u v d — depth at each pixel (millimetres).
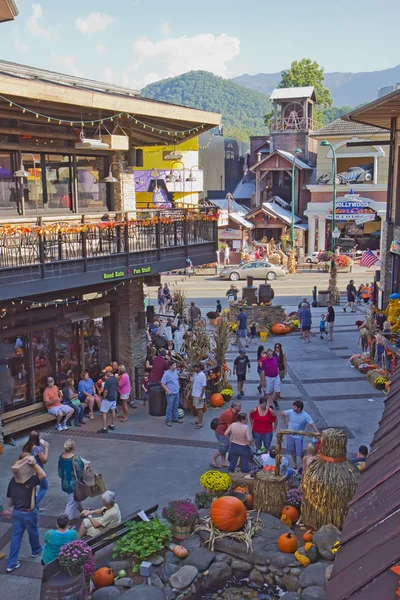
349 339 26500
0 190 14922
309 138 59500
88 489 10594
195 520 10273
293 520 10602
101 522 9844
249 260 51594
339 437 10211
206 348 18391
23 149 15242
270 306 28500
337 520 10016
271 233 57000
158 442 15008
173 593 8898
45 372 16297
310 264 50219
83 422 16391
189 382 16891
